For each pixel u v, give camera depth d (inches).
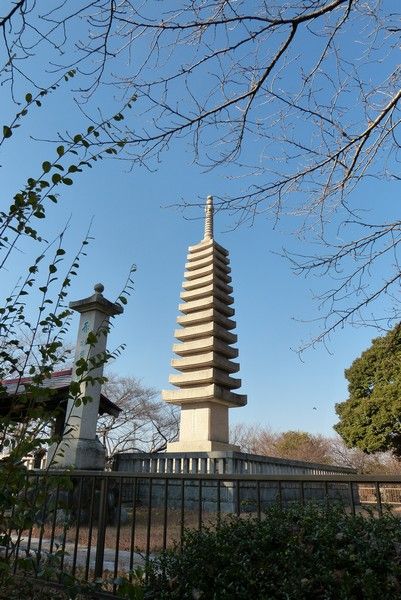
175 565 135.8
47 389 119.3
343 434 956.0
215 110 171.2
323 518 131.0
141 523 353.7
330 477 138.6
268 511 144.9
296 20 149.4
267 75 165.0
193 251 802.2
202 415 639.8
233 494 405.4
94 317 419.5
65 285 131.6
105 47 146.3
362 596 105.7
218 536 136.2
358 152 181.8
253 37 154.7
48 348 123.0
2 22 128.6
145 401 1036.5
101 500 177.8
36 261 127.5
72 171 119.6
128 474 172.7
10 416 116.6
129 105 134.9
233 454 459.8
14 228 115.1
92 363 132.4
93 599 140.2
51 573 117.1
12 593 130.5
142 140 170.4
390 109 170.9
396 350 238.8
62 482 116.5
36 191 116.0
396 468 1253.1
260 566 121.6
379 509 129.0
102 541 172.9
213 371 646.5
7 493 101.7
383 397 884.6
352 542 118.8
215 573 126.9
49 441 115.1
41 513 139.9
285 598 112.7
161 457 489.7
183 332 705.0
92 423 387.9
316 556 117.5
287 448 1483.8
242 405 671.8
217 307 722.2
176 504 443.8
